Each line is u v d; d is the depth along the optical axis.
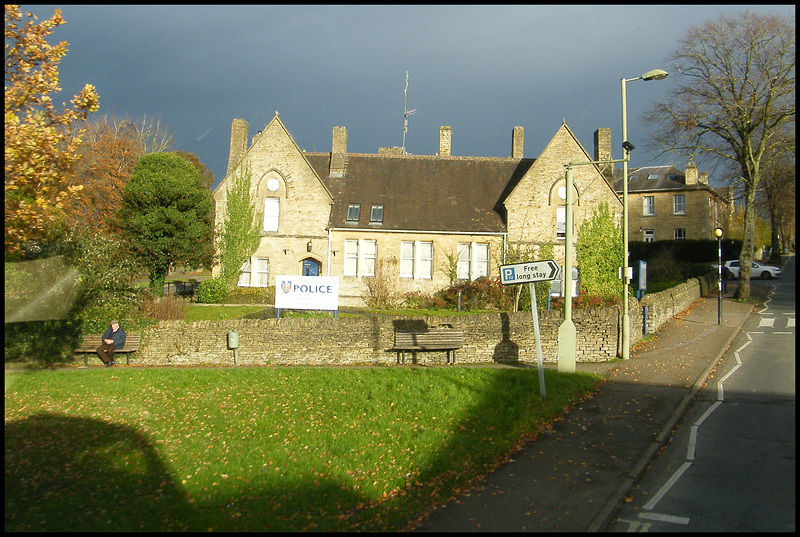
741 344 19.84
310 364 17.62
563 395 12.44
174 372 16.03
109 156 44.06
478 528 6.70
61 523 6.95
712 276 39.25
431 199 33.25
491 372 14.66
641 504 7.48
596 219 31.17
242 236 31.62
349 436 10.44
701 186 56.16
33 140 10.25
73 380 15.25
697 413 11.73
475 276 31.53
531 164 34.12
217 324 18.03
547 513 7.09
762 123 32.56
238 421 11.70
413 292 30.77
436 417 11.20
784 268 53.38
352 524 6.93
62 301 17.86
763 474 8.41
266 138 32.19
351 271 31.70
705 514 7.11
